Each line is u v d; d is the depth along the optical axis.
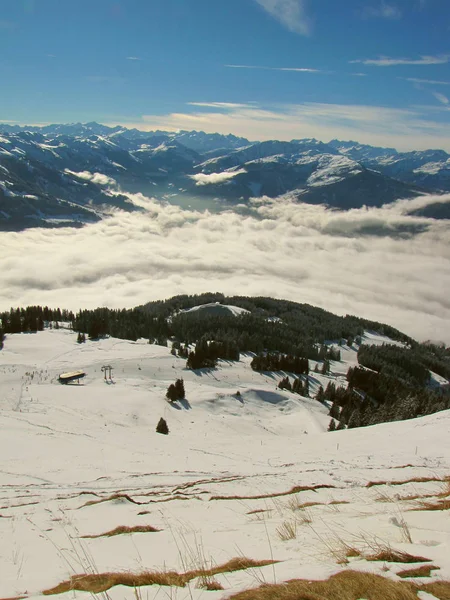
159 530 8.02
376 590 4.09
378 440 21.64
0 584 5.19
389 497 10.38
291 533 6.79
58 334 102.62
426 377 134.75
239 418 53.62
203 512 9.50
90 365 72.75
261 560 5.52
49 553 6.80
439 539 5.98
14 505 10.82
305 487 11.84
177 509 9.84
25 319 108.56
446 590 4.12
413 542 5.91
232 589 4.33
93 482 14.12
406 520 7.41
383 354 139.75
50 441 21.94
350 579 4.37
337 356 134.62
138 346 97.06
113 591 4.59
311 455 19.53
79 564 6.07
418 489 11.34
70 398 46.19
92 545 7.14
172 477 14.92
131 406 46.78
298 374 97.19
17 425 25.86
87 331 110.44
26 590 4.91
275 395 68.88
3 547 7.27
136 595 4.28
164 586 4.73
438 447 18.33
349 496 10.76
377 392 93.25
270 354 101.25
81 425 29.81
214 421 48.97
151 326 125.12
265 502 10.33
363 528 6.95
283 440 27.41
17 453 18.84
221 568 5.30
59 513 9.84
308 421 59.06
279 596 4.05
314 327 167.12
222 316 144.62
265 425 53.44
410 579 4.36
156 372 75.75
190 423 45.88
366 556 5.27
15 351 80.06
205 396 61.31
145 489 12.73
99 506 10.38
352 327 182.75
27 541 7.61
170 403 54.19
